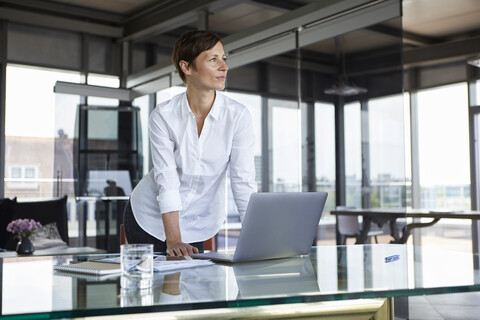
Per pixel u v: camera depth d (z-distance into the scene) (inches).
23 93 251.3
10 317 34.1
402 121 153.6
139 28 260.4
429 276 49.3
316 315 44.9
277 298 39.0
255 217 57.6
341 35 175.9
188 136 76.2
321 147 183.5
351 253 70.4
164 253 73.2
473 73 298.0
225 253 67.3
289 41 195.8
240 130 77.0
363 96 167.6
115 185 236.7
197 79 71.7
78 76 265.3
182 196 80.0
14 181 247.3
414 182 329.4
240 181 77.9
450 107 315.9
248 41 213.2
